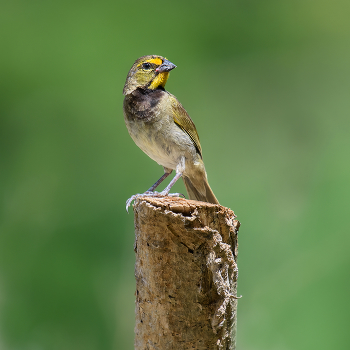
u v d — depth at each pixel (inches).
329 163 529.0
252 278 484.1
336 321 430.9
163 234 199.2
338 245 466.9
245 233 522.0
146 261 207.0
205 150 603.8
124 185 556.4
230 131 619.2
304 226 499.2
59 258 509.0
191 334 202.5
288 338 440.5
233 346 213.8
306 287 458.0
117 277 505.4
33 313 477.7
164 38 625.9
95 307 487.2
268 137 621.6
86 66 593.6
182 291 200.5
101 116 581.9
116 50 605.0
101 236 526.0
